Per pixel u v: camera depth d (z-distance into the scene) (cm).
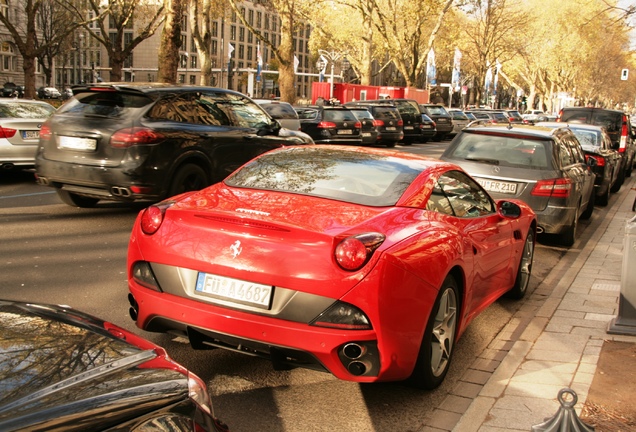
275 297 368
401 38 5738
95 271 678
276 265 368
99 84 923
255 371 455
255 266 371
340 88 4738
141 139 863
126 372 217
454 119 4212
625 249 556
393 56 5247
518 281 662
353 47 6219
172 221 409
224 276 380
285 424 382
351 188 443
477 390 446
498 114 4734
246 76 9912
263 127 1068
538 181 902
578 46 7581
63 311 272
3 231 834
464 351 527
